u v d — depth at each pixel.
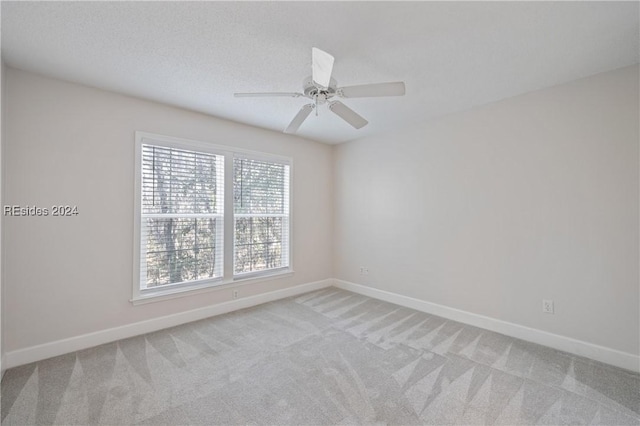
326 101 2.24
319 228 4.50
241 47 1.97
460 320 3.16
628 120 2.19
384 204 3.94
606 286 2.29
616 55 2.06
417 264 3.56
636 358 2.16
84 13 1.63
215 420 1.67
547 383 2.01
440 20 1.70
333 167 4.67
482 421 1.66
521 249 2.73
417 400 1.84
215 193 3.38
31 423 1.63
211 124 3.31
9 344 2.20
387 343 2.63
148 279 2.91
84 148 2.52
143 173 2.87
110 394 1.89
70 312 2.46
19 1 1.52
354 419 1.68
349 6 1.58
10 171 2.20
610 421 1.66
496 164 2.89
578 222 2.42
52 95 2.38
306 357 2.38
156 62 2.16
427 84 2.52
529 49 1.99
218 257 3.41
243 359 2.34
